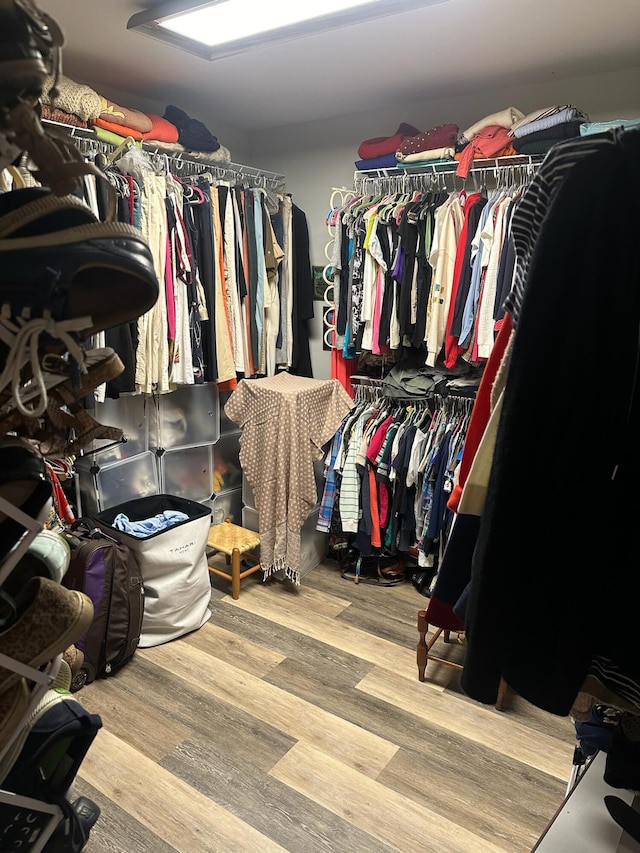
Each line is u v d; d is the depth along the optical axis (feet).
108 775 5.80
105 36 7.37
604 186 2.19
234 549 9.16
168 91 9.57
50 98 2.11
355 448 9.72
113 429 2.48
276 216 10.59
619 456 2.25
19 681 2.38
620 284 2.19
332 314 11.23
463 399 9.20
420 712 6.84
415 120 10.28
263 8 6.40
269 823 5.35
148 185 8.18
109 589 6.96
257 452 9.30
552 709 2.41
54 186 1.97
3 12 1.79
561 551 2.32
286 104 10.26
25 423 2.37
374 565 10.35
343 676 7.46
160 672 7.39
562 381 2.25
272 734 6.43
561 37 7.29
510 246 8.14
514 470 2.36
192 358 9.15
